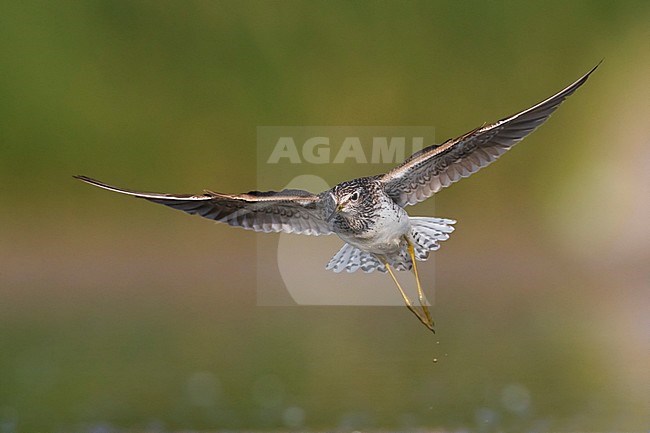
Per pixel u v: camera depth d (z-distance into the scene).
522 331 14.81
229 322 15.73
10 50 20.11
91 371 13.05
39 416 11.45
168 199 9.72
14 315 15.86
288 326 15.56
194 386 12.47
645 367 12.79
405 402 11.62
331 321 15.95
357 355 13.75
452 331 14.89
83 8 20.44
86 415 11.45
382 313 16.52
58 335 14.70
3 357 13.58
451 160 10.30
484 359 13.35
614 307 16.25
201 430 11.02
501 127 9.93
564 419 11.00
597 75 20.28
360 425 11.05
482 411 11.34
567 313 15.89
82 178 9.40
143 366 13.16
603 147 19.86
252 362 13.41
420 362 13.20
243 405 11.71
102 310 16.27
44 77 20.09
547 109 9.96
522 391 11.97
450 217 19.52
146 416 11.41
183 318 15.85
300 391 12.08
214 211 10.38
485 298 16.98
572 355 13.38
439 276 18.28
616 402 11.48
